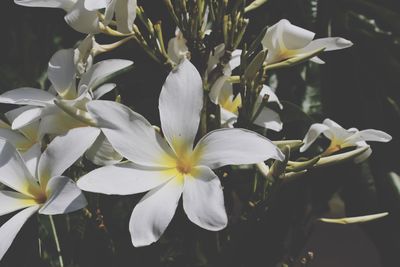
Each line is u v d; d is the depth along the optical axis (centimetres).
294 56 39
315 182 52
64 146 34
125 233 37
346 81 55
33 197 35
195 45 36
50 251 43
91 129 34
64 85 38
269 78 53
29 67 54
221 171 37
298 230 38
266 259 37
